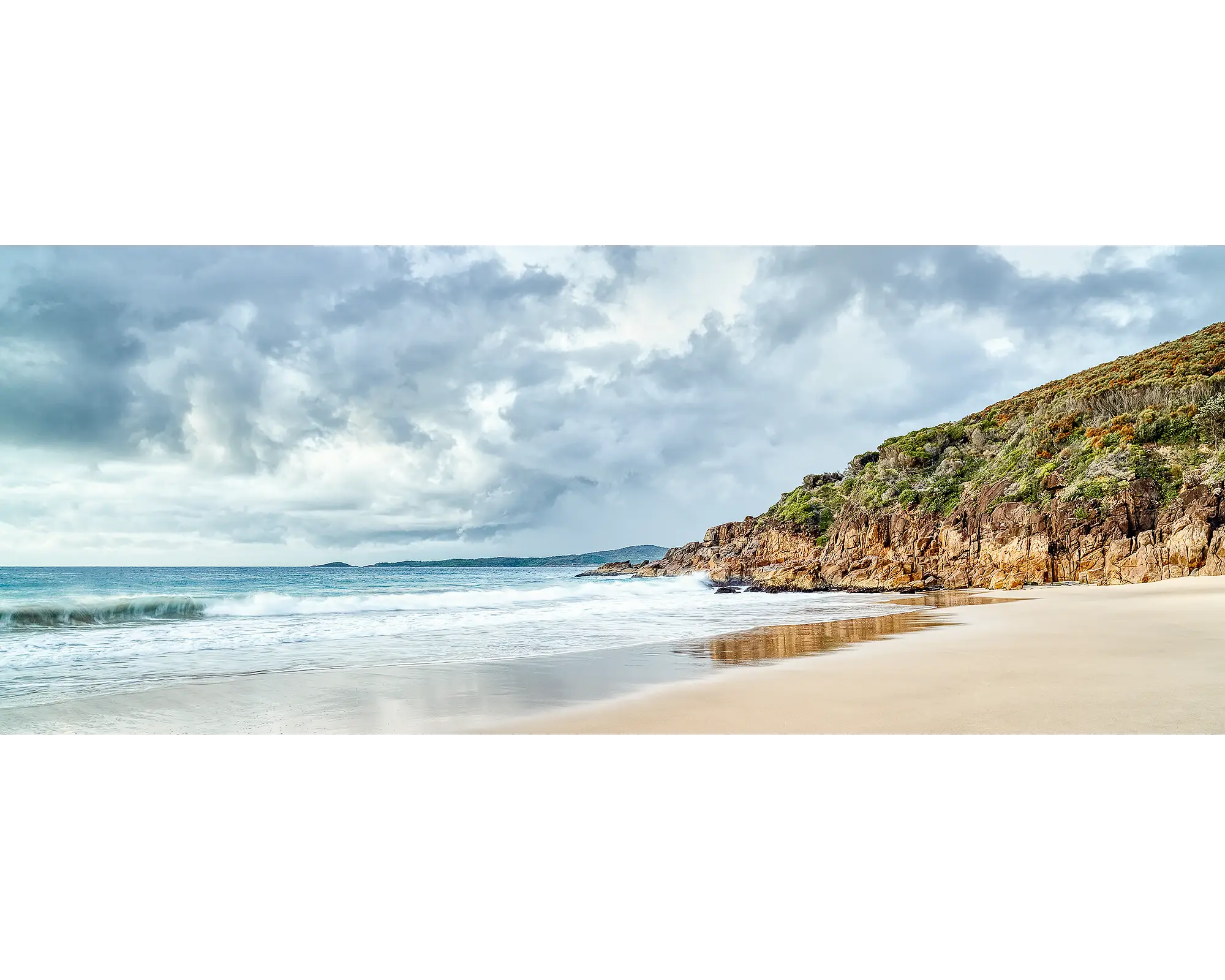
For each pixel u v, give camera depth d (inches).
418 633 514.6
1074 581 922.7
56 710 297.9
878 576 1114.1
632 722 266.2
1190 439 978.7
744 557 1393.9
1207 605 581.6
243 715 287.3
